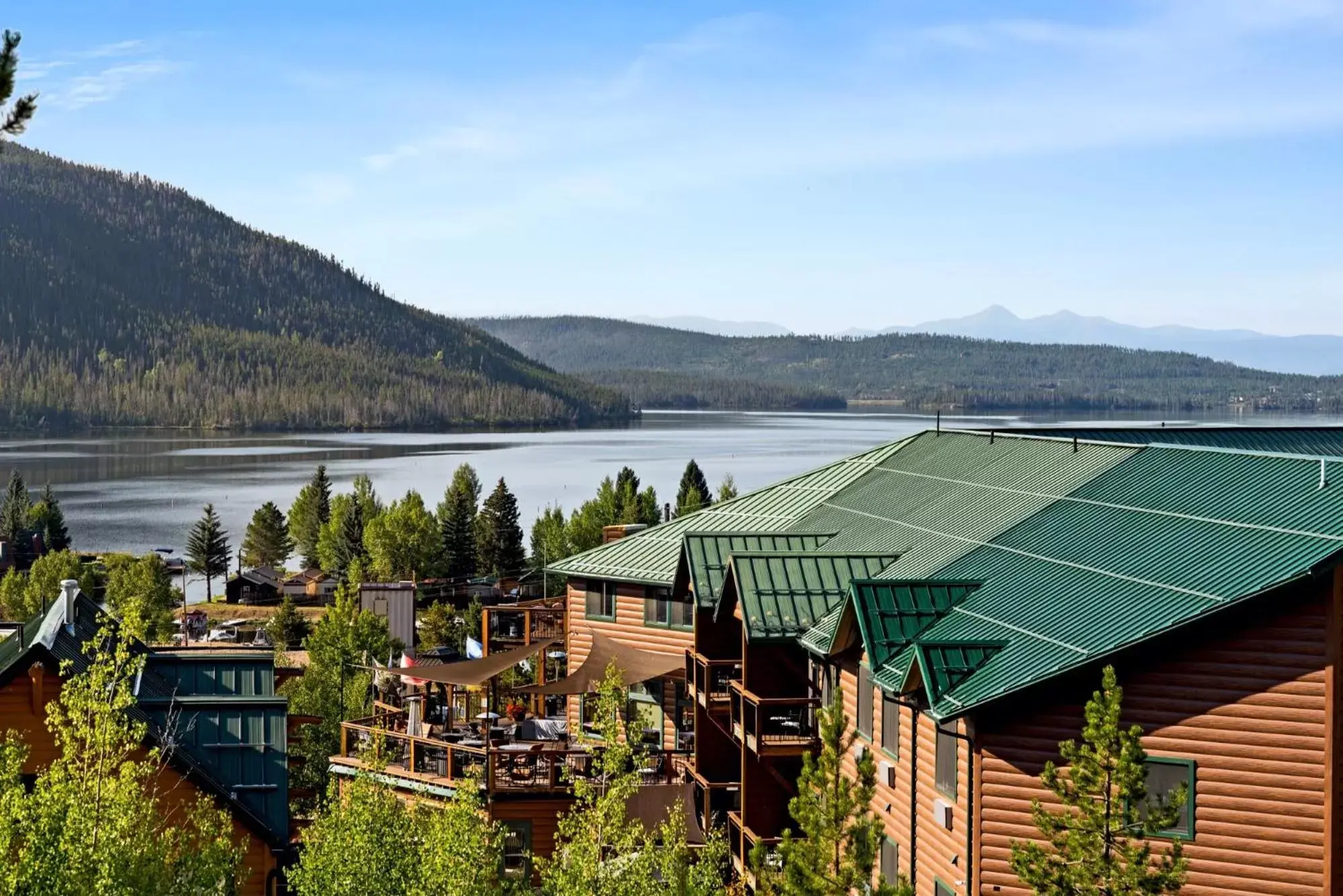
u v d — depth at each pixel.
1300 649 21.92
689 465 153.25
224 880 22.12
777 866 29.61
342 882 25.78
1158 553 25.66
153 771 24.27
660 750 37.59
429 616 88.81
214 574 130.38
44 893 17.78
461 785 26.92
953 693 24.23
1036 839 23.38
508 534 124.69
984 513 34.41
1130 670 22.86
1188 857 22.33
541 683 44.28
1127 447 33.81
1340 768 21.64
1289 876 21.84
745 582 33.81
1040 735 23.41
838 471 47.34
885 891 19.97
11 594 97.81
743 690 33.44
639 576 43.16
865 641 27.30
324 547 131.62
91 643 23.56
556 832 34.97
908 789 27.42
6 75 14.39
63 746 26.84
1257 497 26.23
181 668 32.84
